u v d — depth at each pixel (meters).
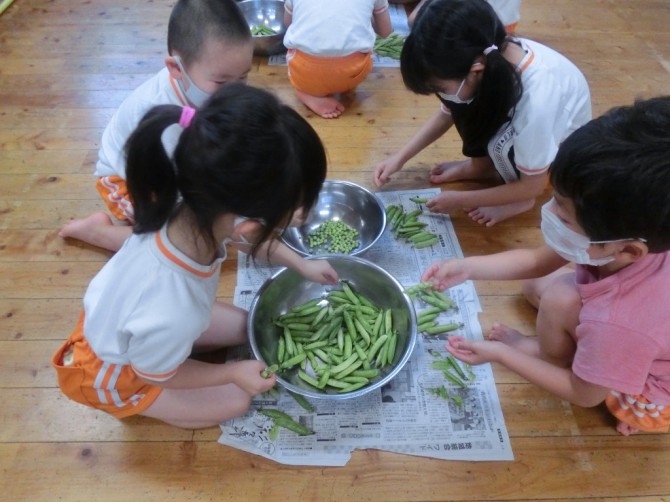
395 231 1.60
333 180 1.64
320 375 1.20
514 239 1.60
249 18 2.46
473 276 1.30
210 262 0.91
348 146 1.89
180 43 1.23
